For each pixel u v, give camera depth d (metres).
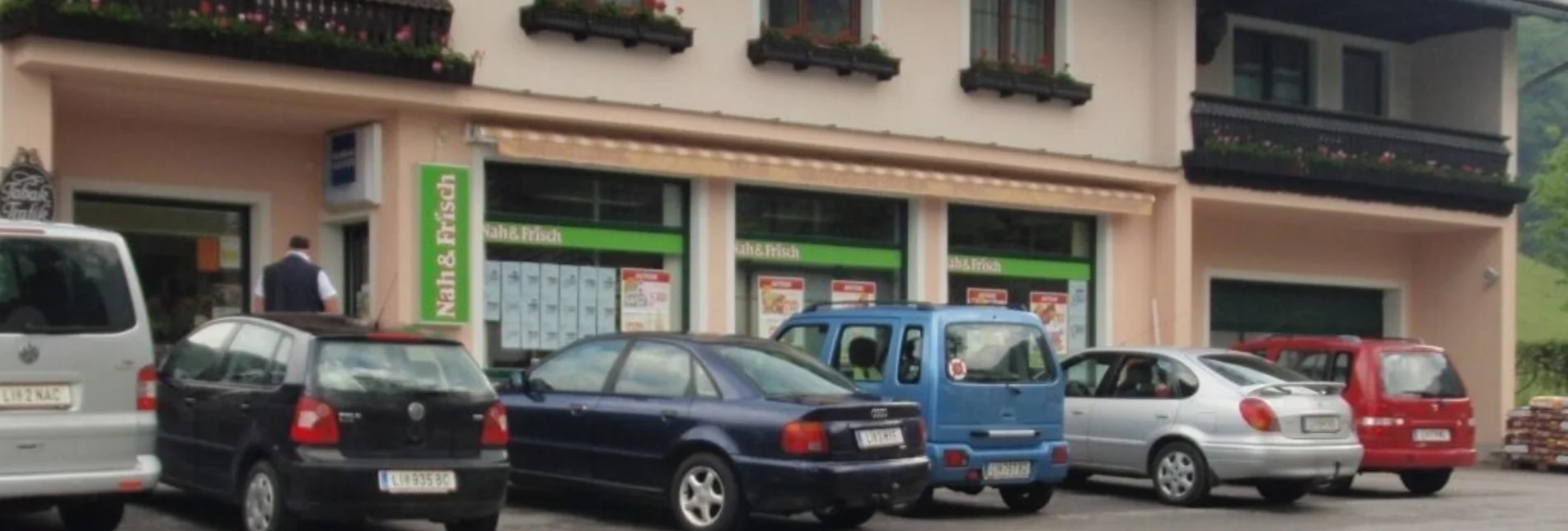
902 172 19.73
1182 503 15.95
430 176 16.48
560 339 17.77
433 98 16.25
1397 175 24.25
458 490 11.20
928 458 13.65
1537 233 49.62
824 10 19.83
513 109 16.81
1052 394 14.66
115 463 10.51
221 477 11.48
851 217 20.22
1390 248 27.28
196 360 12.12
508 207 17.44
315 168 17.36
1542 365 30.86
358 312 17.31
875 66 19.72
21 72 14.12
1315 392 15.97
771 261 19.39
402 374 11.23
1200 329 24.75
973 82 20.70
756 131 18.58
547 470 13.43
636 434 12.78
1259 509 15.94
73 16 13.91
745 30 18.97
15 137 14.09
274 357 11.30
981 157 20.52
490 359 17.23
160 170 16.33
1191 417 15.90
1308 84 26.16
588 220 18.02
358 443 10.91
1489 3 24.02
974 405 14.09
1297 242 26.03
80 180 15.80
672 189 18.75
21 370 10.20
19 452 10.14
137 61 14.35
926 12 20.55
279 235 17.08
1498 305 26.28
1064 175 21.47
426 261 16.47
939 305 14.59
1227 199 22.84
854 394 12.87
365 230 17.30
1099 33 22.17
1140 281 22.67
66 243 10.55
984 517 14.64
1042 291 22.00
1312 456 15.61
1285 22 25.73
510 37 17.12
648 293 18.50
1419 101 27.30
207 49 14.68
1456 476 21.77
